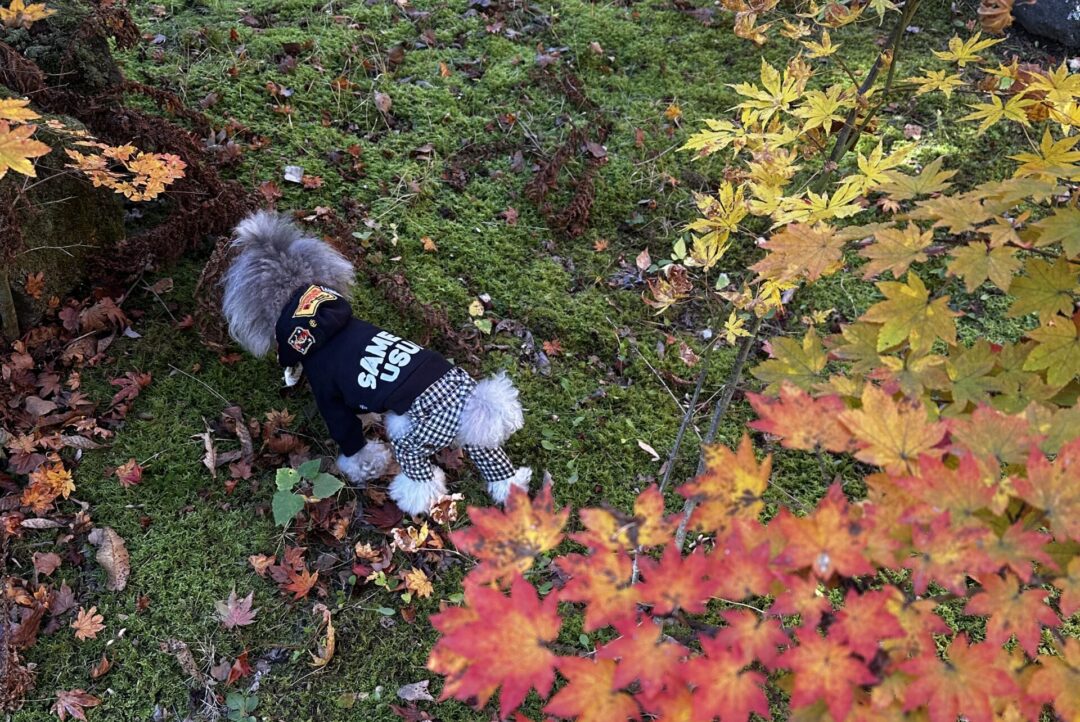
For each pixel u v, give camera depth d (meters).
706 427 3.53
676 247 3.30
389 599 2.89
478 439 2.75
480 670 1.27
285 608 2.81
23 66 3.16
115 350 3.33
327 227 3.81
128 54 4.38
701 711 1.23
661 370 3.72
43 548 2.81
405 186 4.15
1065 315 1.72
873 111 2.49
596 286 4.00
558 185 4.33
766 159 2.36
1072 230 1.57
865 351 1.79
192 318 3.43
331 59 4.67
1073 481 1.29
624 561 1.37
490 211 4.18
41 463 2.96
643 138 4.59
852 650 1.24
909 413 1.45
